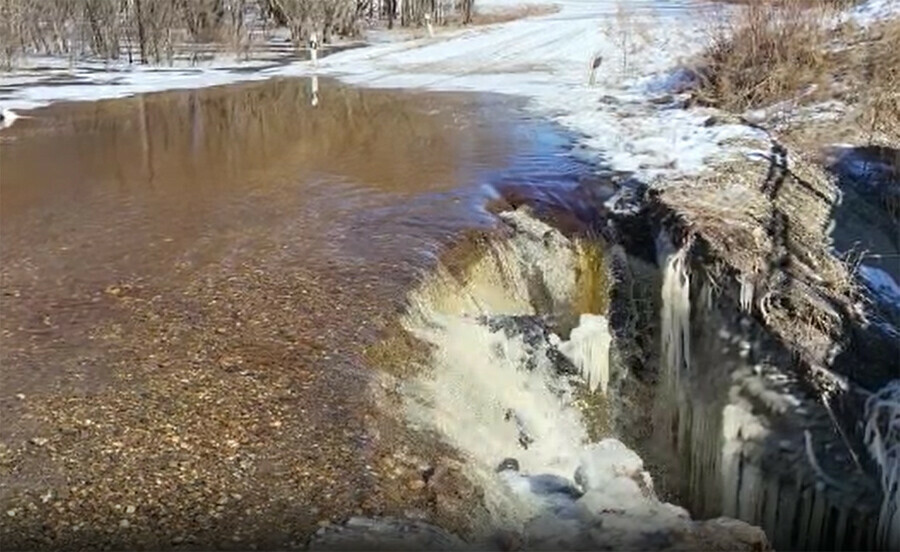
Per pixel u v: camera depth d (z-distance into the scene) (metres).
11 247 9.12
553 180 11.80
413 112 17.19
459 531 4.93
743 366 8.43
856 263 9.75
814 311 8.58
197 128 16.06
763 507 7.86
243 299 7.68
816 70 16.25
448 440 6.02
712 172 11.70
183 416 5.75
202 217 10.23
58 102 18.78
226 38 26.66
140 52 25.27
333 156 13.58
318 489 5.05
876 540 7.02
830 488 7.33
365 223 9.95
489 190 11.38
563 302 9.78
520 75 21.69
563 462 6.88
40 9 25.08
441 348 7.43
